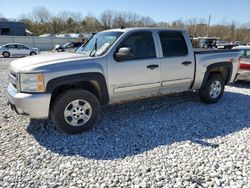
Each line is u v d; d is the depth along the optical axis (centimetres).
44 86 388
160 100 638
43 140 408
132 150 379
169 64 514
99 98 456
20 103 388
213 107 598
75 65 411
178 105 604
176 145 395
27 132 438
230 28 6700
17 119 496
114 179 305
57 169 326
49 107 399
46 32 7412
